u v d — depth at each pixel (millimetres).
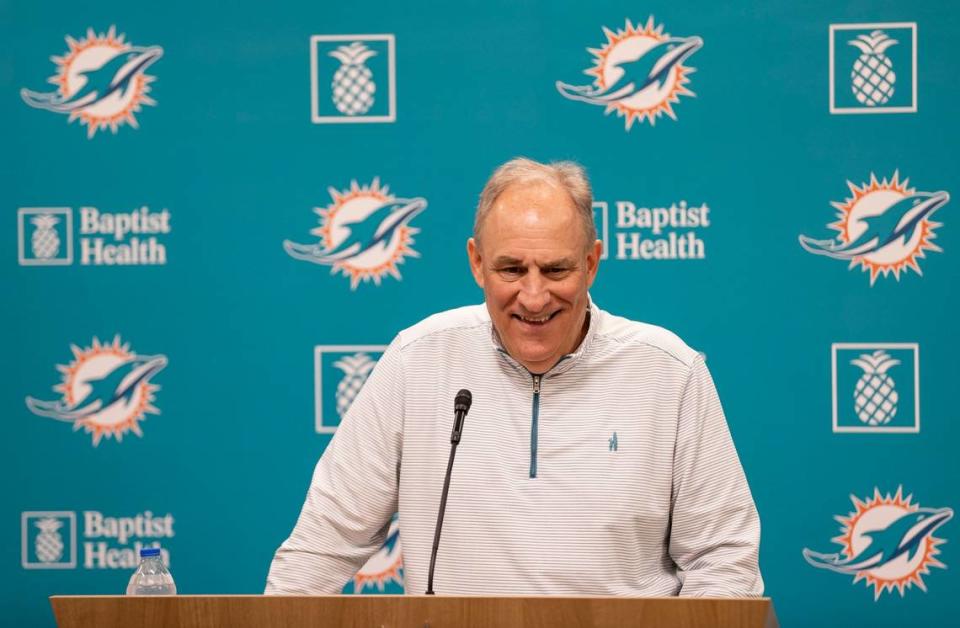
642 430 7359
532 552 7184
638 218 11055
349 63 11234
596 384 7469
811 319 10969
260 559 11336
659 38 11023
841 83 10914
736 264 11000
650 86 11031
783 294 10984
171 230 11336
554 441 7348
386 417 7668
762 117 10961
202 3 11281
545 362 7340
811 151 10945
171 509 11391
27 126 11359
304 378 11297
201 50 11289
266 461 11328
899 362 10914
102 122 11328
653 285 11062
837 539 10984
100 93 11320
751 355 11000
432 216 11219
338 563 7555
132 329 11383
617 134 11070
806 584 11008
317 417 11305
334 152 11258
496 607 5316
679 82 11016
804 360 10984
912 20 10859
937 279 10891
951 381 10891
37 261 11398
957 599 10906
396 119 11219
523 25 11125
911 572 10938
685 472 7398
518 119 11141
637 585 7281
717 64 10992
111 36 11320
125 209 11336
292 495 11320
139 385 11391
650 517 7312
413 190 11227
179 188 11320
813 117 10938
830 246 10953
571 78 11094
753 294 11000
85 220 11359
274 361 11320
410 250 11242
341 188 11258
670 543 7574
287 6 11258
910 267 10914
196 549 11367
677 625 5262
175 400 11367
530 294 6785
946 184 10867
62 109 11328
